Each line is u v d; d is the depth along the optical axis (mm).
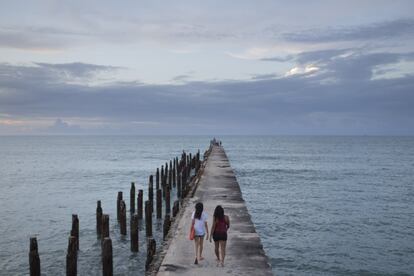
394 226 24281
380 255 18875
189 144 172625
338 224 24703
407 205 30906
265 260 11852
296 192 37031
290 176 49625
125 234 20375
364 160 77375
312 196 34844
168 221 16141
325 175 50969
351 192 37281
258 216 26812
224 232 11469
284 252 19219
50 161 77188
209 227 15414
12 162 75062
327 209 29234
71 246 13484
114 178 48469
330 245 20359
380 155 93875
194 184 24781
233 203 19531
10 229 22812
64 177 49594
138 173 54094
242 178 47344
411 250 19625
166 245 13234
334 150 117750
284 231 23031
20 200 32625
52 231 22328
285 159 78875
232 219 16344
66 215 26594
